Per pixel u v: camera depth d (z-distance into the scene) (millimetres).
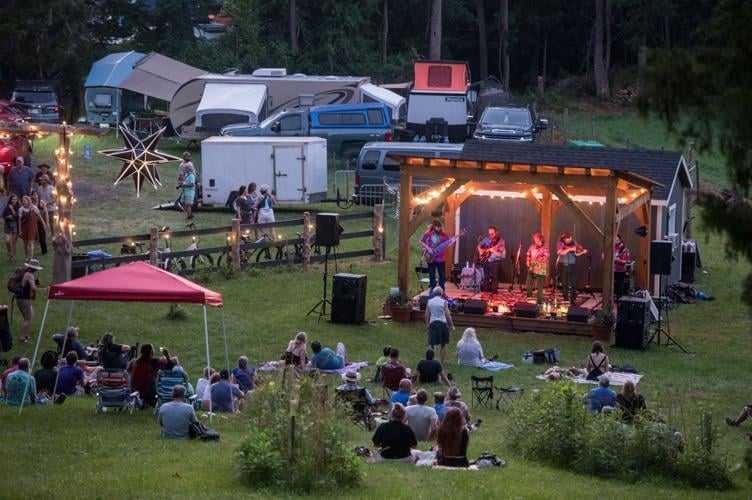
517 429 19109
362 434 19469
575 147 35062
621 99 75125
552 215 32844
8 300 28984
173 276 21031
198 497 14039
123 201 43125
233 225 33406
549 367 26359
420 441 19047
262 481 15039
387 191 43094
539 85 76562
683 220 38375
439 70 55250
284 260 34719
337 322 29469
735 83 12273
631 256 33938
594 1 81812
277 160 42375
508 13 81312
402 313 30156
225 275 33188
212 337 27484
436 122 54375
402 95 61906
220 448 17312
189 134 53531
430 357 24438
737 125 11875
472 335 26484
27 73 66625
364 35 79312
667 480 17562
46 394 21094
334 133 50250
